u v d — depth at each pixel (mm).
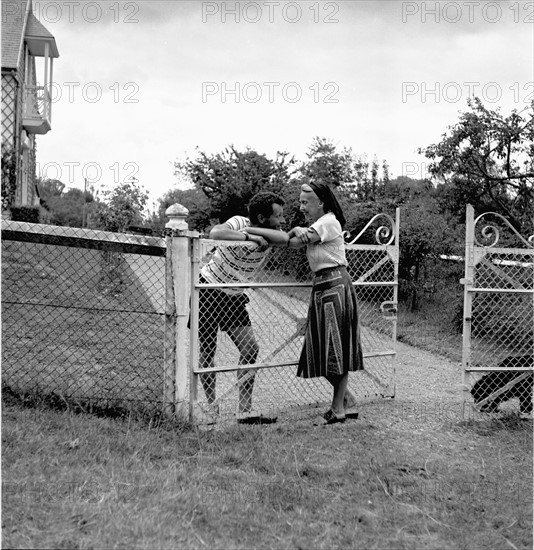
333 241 5531
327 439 5238
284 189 19469
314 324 5590
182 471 4262
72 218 25625
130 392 5531
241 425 5543
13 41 20109
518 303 7477
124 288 8312
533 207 13844
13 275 7805
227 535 3518
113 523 3436
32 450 4254
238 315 5641
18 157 20078
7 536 3229
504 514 4062
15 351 6250
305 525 3734
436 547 3617
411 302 12906
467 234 6094
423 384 7504
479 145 13891
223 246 5543
